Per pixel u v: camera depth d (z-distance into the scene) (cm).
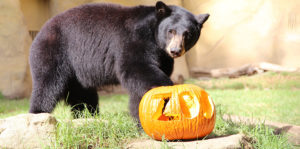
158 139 480
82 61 610
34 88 605
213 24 1977
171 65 616
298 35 1864
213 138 484
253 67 1808
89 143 476
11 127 458
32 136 450
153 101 472
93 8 615
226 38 1966
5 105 1142
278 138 534
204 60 2000
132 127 538
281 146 496
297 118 846
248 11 1938
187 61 2025
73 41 608
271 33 1903
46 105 605
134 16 586
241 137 479
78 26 605
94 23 598
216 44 1983
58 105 645
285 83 1550
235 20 1952
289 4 1881
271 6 1908
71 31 608
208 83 1708
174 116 477
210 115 473
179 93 470
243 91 1398
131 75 544
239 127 568
